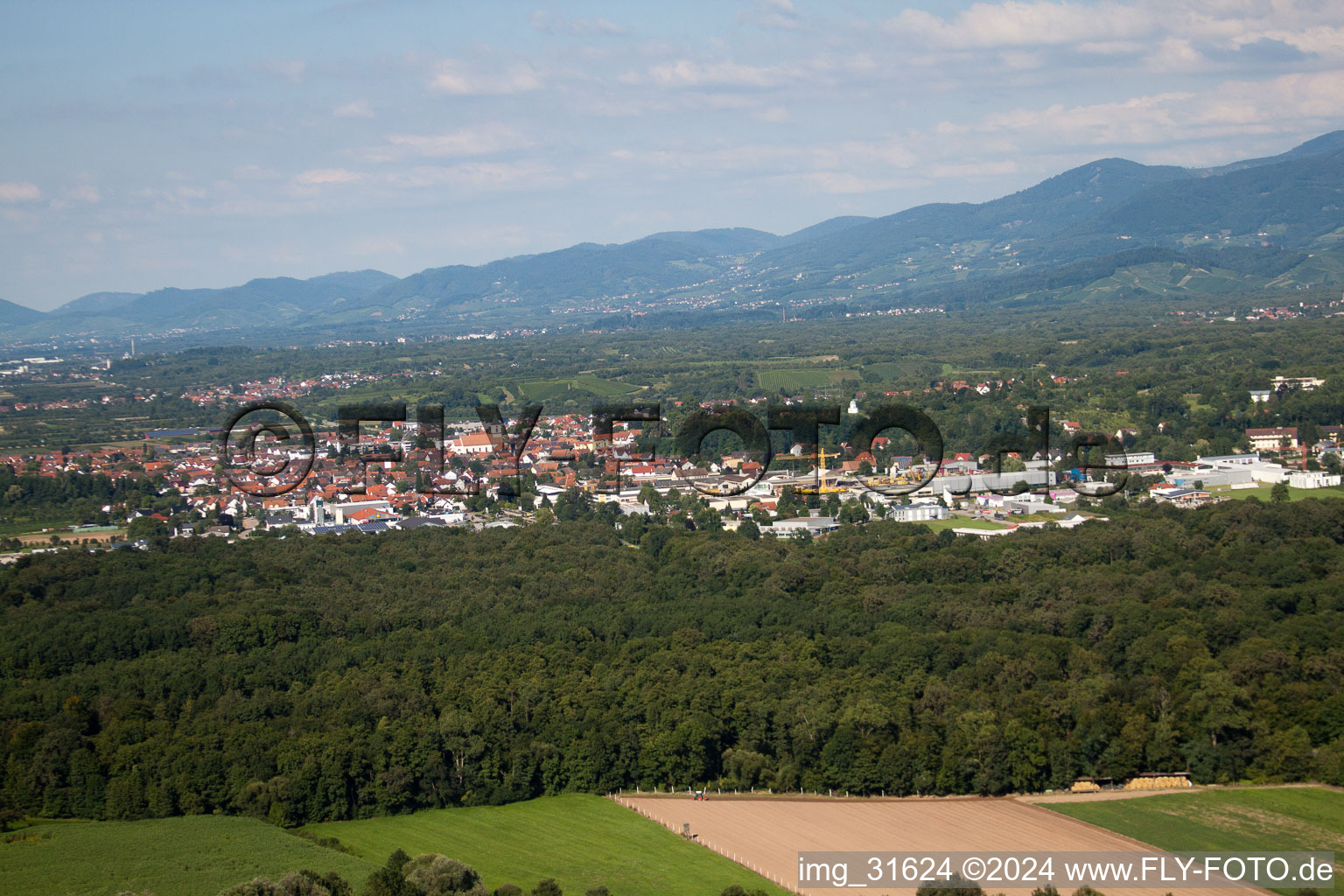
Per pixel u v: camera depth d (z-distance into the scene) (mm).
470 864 180125
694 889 168375
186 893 165500
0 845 185125
